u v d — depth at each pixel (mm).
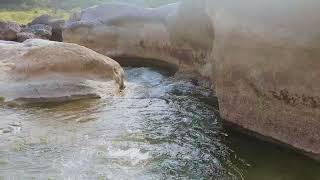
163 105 11109
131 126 9352
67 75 11852
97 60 12406
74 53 12219
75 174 6805
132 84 13828
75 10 47438
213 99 11750
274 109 8047
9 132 8742
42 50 12336
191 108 10836
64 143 8164
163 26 16922
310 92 7258
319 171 7102
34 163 7199
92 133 8805
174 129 9203
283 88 7762
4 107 10633
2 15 42500
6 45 13984
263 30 7953
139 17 18531
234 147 8227
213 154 7902
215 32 9641
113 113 10305
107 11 20422
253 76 8391
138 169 7141
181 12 15000
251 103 8570
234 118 9039
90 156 7578
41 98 11242
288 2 7332
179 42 15453
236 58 8773
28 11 47344
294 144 7715
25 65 12016
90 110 10508
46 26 29750
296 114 7602
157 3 31984
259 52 8156
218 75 9422
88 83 11836
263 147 8211
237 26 8578
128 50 19203
